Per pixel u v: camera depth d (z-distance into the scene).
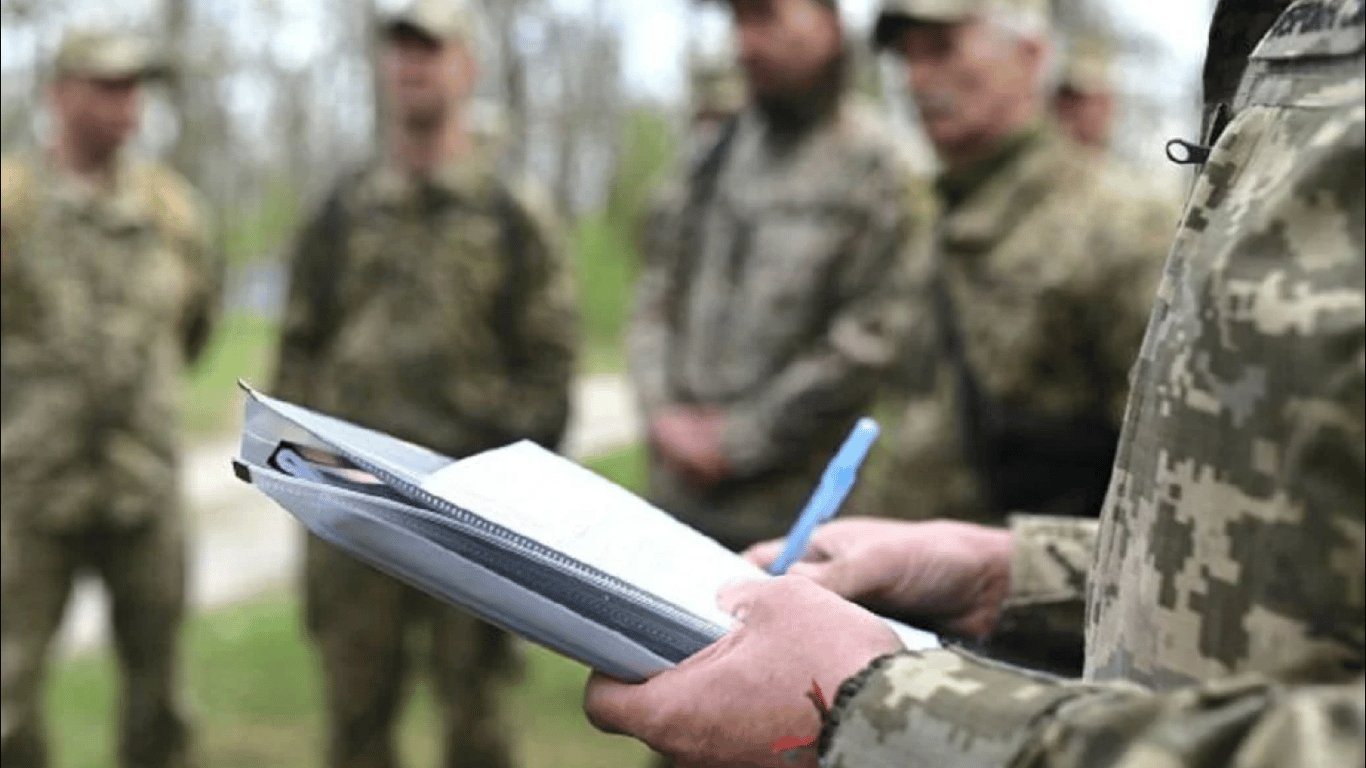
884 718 0.70
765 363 3.02
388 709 3.63
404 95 3.43
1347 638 0.62
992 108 2.27
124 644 3.81
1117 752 0.60
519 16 28.36
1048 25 2.31
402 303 3.46
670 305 3.24
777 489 3.02
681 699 0.83
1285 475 0.63
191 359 4.10
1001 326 2.25
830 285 2.99
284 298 3.59
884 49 2.36
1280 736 0.57
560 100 31.91
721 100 5.53
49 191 3.62
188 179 26.25
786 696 0.79
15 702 3.54
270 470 0.82
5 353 3.57
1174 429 0.68
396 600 3.56
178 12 23.81
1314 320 0.63
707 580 0.90
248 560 8.03
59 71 3.63
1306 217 0.65
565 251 3.58
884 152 2.99
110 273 3.68
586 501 0.93
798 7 2.94
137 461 3.70
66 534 3.61
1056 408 2.23
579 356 3.61
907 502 2.38
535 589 0.85
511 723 3.71
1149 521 0.70
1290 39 0.70
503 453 0.95
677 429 3.08
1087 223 2.20
